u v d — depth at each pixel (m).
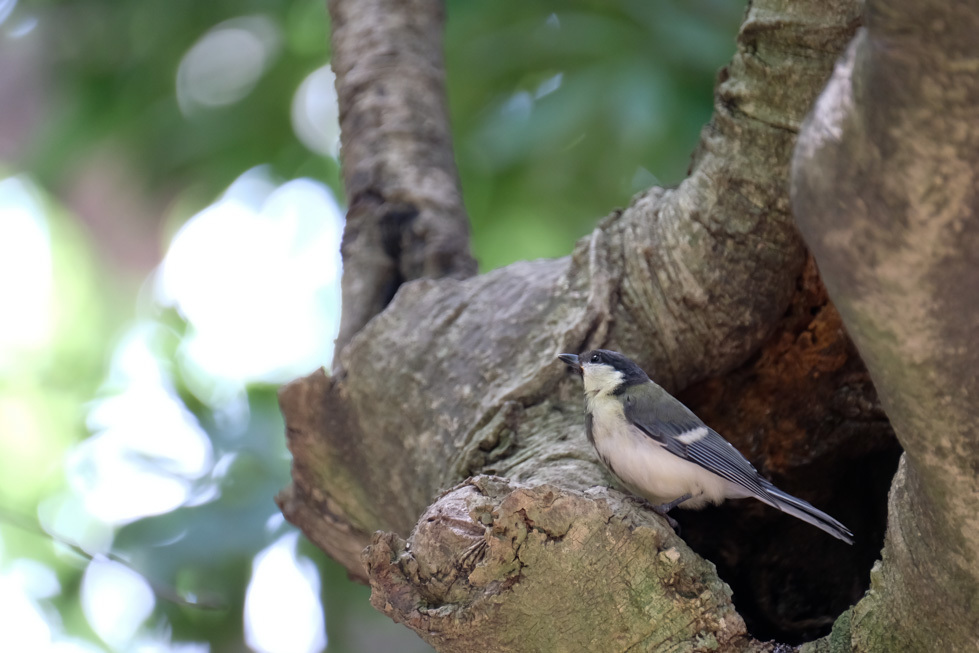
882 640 4.73
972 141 3.11
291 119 12.30
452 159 9.90
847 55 3.41
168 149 12.24
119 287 16.39
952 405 3.66
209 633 9.80
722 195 6.68
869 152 3.24
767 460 7.61
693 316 6.95
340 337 8.82
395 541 5.15
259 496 9.77
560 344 7.07
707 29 10.80
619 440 6.68
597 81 10.45
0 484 12.74
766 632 7.32
